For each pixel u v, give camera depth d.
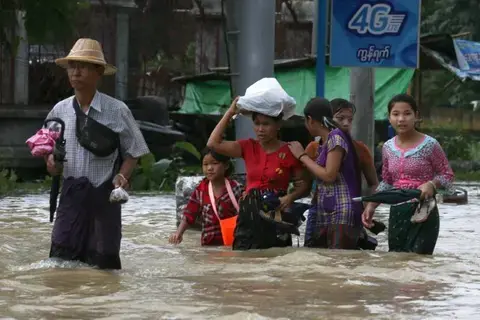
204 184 11.42
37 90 34.69
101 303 7.02
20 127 28.84
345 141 10.36
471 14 53.56
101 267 8.84
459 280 8.29
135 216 15.84
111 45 39.72
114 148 8.94
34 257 9.97
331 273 8.61
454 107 55.50
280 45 44.72
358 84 21.45
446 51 33.88
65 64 9.16
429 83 54.81
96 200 8.85
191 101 39.47
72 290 7.62
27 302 7.05
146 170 25.23
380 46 20.14
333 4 20.03
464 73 32.84
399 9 20.09
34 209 17.11
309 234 10.69
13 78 33.66
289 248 10.50
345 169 10.44
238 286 7.86
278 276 8.45
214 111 38.62
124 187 8.84
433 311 6.76
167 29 41.75
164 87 42.09
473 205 18.95
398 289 7.75
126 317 6.46
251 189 10.47
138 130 9.06
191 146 29.78
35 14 24.95
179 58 42.41
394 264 9.29
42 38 25.17
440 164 10.36
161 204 18.78
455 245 11.66
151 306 6.88
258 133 10.38
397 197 10.16
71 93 34.97
